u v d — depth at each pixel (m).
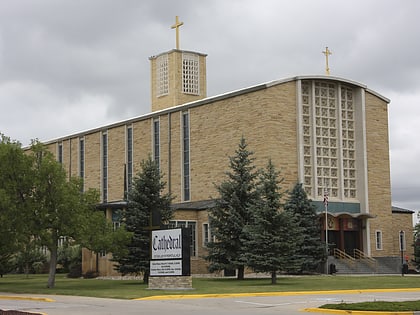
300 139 57.59
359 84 62.81
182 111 65.94
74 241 40.69
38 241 39.88
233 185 44.34
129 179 72.06
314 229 51.31
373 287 35.78
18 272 65.50
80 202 39.16
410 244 67.31
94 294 32.12
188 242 34.38
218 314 21.28
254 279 45.16
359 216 59.62
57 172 38.50
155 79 91.81
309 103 59.66
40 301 29.69
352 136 63.12
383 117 64.88
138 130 71.44
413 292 32.94
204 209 57.59
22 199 38.81
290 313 21.69
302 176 57.34
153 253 35.62
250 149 57.62
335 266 53.34
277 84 57.19
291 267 39.09
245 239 42.75
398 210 67.44
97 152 77.00
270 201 39.78
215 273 54.47
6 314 20.45
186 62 89.62
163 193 66.94
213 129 61.84
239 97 59.38
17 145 39.72
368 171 62.72
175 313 21.80
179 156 65.56
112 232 40.09
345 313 21.47
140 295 30.69
